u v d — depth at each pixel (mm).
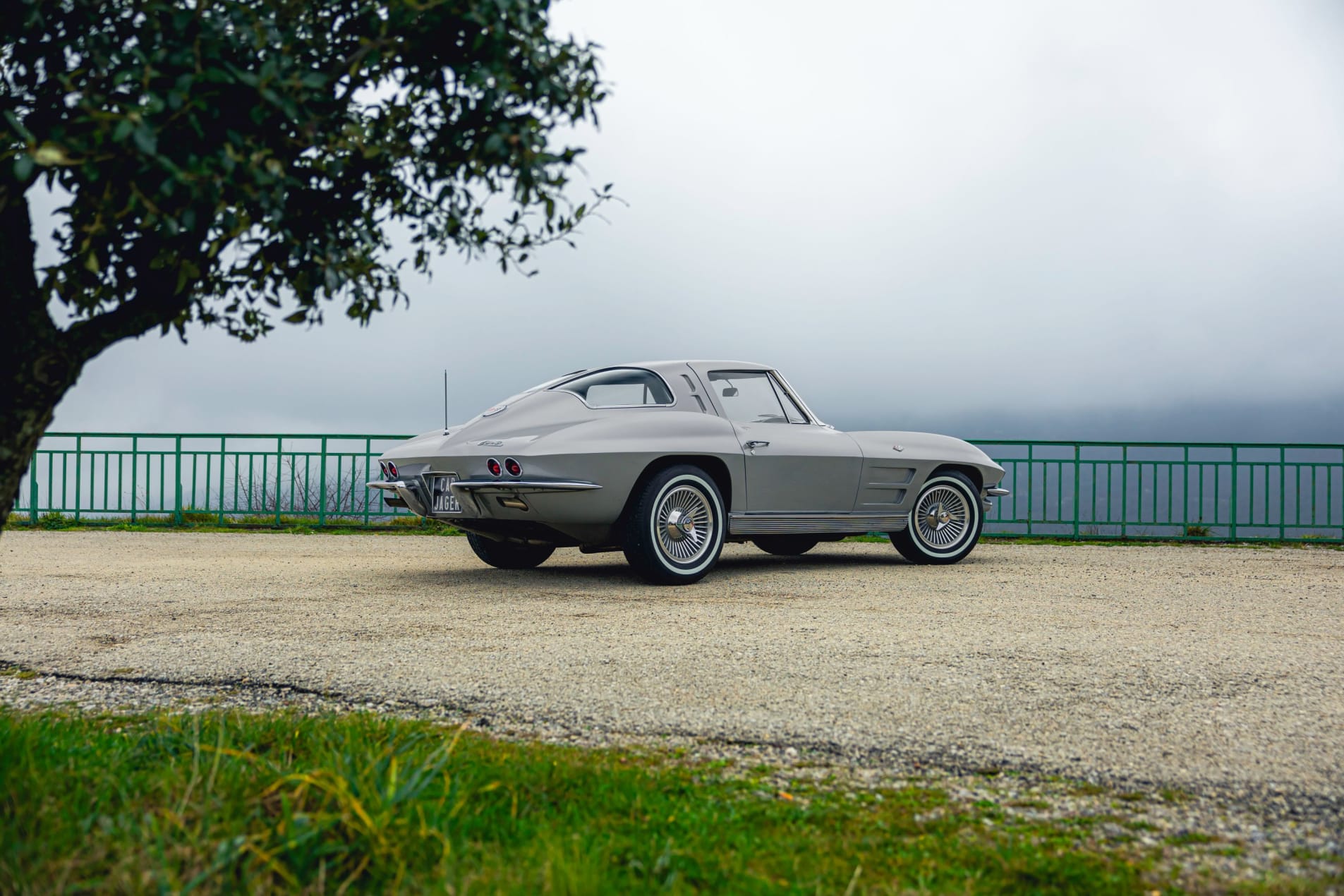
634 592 6156
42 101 2314
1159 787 2467
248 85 1975
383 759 2178
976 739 2875
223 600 5836
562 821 2068
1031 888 1833
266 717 2773
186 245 2260
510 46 2111
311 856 1786
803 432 7270
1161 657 4094
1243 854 2033
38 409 2232
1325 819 2256
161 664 3924
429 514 6668
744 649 4195
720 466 6785
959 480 8023
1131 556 9617
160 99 1883
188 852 1808
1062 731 2965
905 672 3762
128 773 2229
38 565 8047
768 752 2740
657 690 3453
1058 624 4969
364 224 2432
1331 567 8625
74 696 3412
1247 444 12586
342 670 3787
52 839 1835
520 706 3240
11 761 2133
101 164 1968
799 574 7156
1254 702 3334
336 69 2123
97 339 2295
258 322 2637
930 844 2043
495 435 6312
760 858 1937
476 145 2217
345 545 10523
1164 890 1837
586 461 6141
